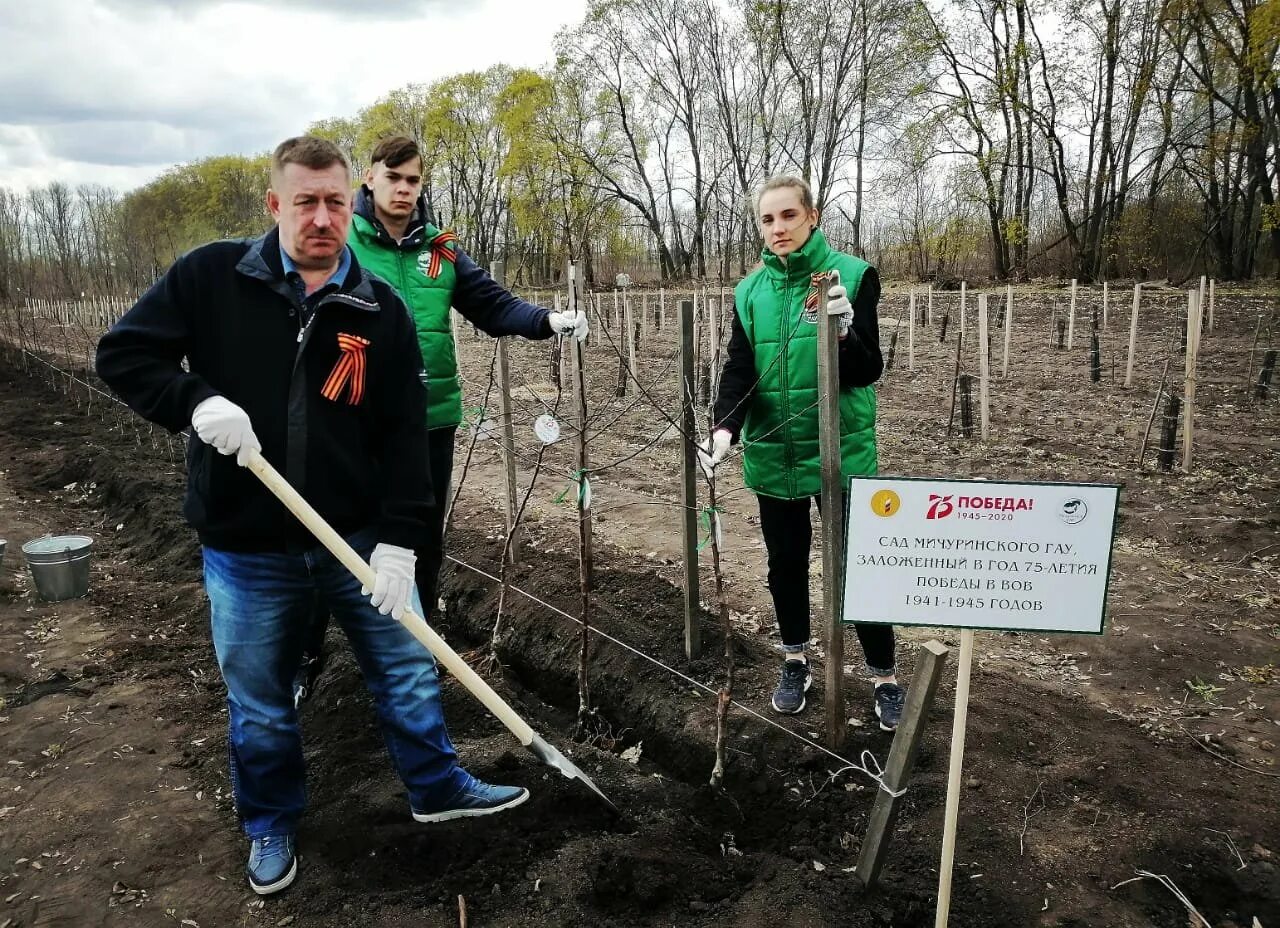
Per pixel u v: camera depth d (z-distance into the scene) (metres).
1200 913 2.45
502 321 3.52
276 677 2.54
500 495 6.70
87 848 2.84
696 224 33.88
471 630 4.69
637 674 3.82
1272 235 23.50
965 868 2.59
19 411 11.28
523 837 2.79
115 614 4.92
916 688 2.27
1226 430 8.70
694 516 3.69
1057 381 11.39
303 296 2.31
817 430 2.99
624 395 10.78
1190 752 3.19
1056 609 2.00
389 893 2.57
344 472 2.42
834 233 34.69
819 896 2.46
